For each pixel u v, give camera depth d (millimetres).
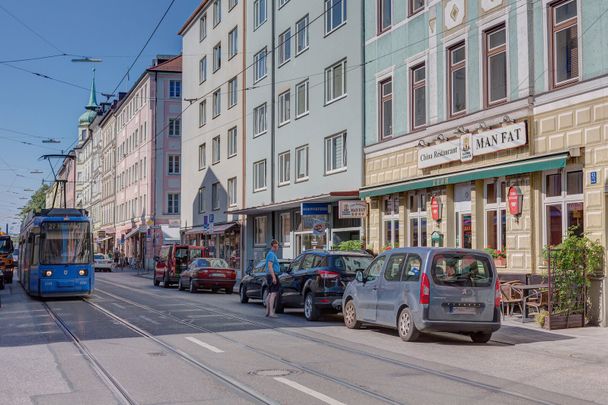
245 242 38969
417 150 22344
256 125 38188
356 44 26625
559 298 15008
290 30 33562
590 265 14945
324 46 29594
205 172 47375
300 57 32188
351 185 26812
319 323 16453
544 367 10180
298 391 8281
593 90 15508
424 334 14227
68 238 24609
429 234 21516
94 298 25297
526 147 17359
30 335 13914
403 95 23312
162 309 20094
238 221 40188
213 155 45969
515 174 17734
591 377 9406
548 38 16938
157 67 65062
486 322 12734
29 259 26281
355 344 12562
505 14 18297
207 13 47500
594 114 15484
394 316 13422
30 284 25641
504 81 18516
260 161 37312
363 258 17406
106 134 91250
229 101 42812
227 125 43031
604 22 15273
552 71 16891
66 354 11328
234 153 41938
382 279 14070
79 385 8797
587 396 8156
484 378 9219
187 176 51844
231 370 9742
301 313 19422
